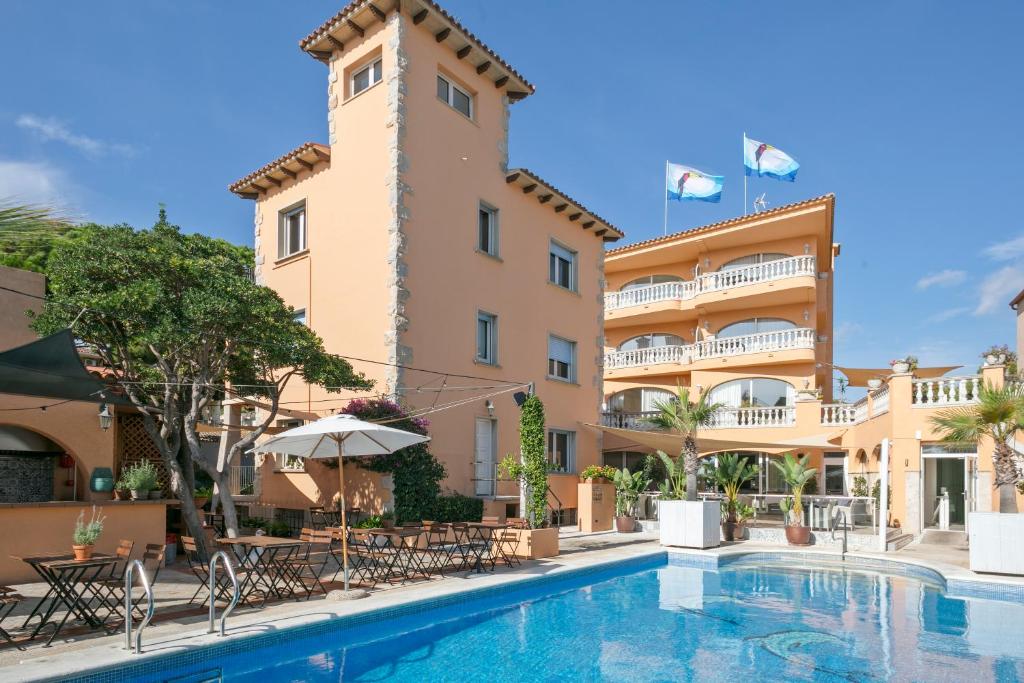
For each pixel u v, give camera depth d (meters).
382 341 18.38
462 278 20.48
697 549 17.59
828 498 20.45
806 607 12.15
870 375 33.09
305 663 8.29
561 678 8.01
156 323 11.88
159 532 12.59
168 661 7.14
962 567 14.84
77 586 10.35
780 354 29.33
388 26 19.33
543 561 14.91
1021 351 29.48
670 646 9.49
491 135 22.34
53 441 13.64
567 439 25.08
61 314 11.84
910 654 9.15
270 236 22.78
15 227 8.33
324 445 12.87
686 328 34.50
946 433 17.64
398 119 18.75
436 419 19.06
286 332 12.94
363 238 19.34
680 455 22.91
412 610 10.22
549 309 24.38
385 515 16.83
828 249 33.38
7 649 7.16
